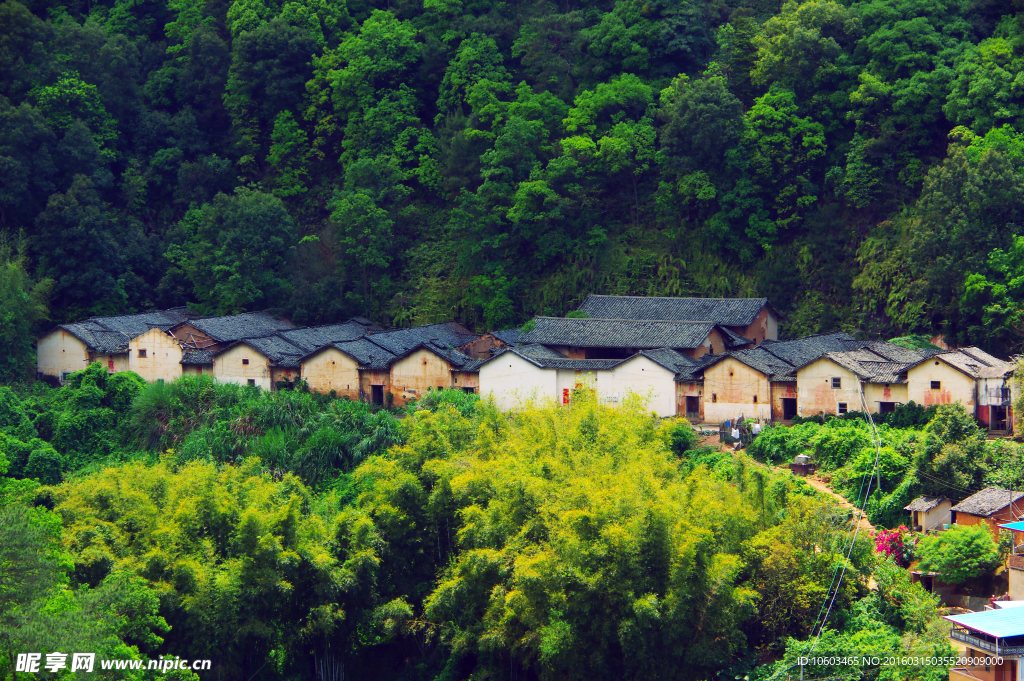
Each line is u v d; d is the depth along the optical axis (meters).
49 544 122.19
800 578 134.50
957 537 143.62
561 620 122.88
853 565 140.50
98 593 112.50
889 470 175.62
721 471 181.38
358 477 162.88
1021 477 163.88
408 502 145.88
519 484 135.88
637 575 121.62
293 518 134.12
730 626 123.88
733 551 135.00
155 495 145.25
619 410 178.88
